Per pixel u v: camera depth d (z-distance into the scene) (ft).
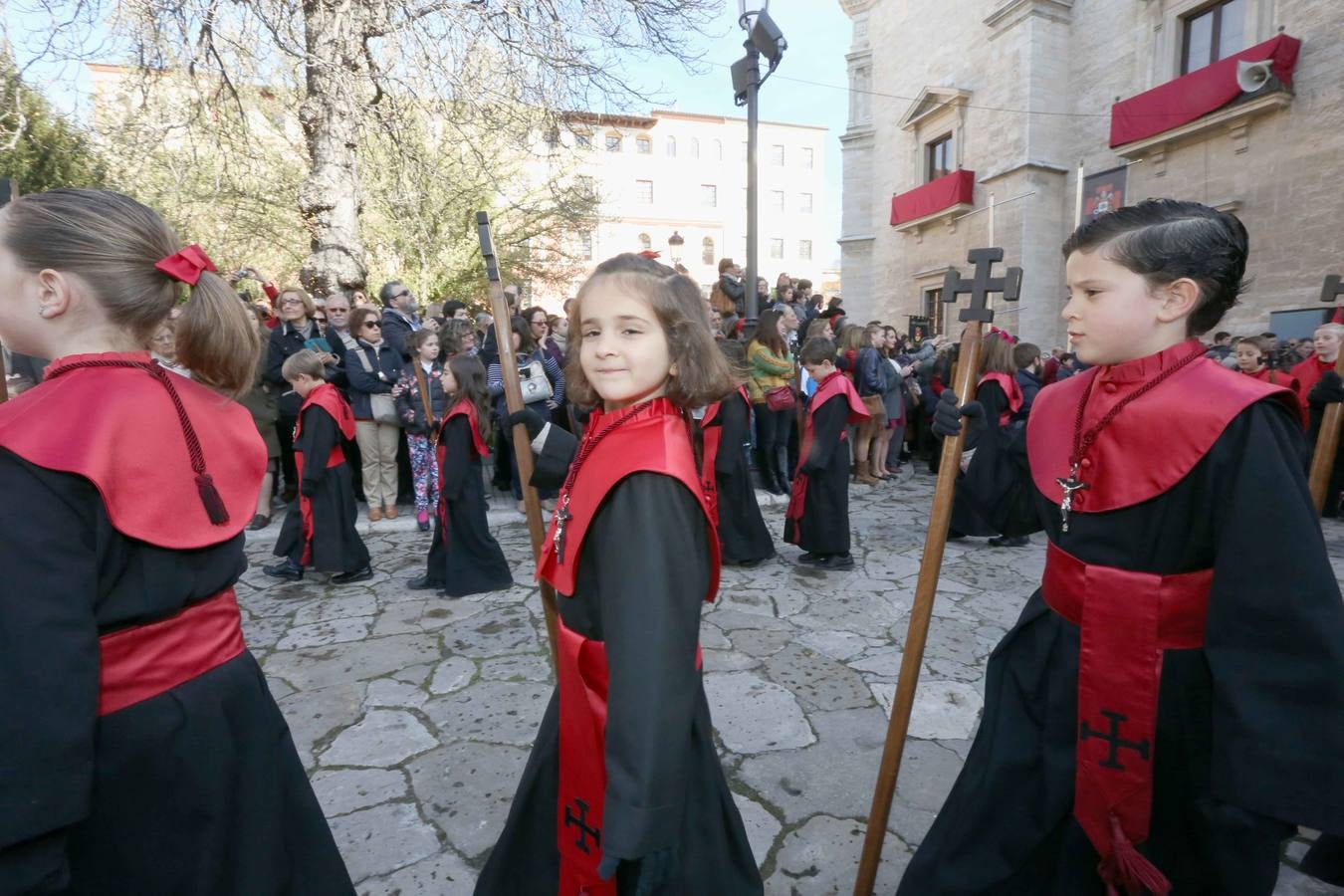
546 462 5.19
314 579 15.34
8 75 25.40
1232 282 3.99
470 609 13.46
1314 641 3.47
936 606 13.51
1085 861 4.35
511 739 8.99
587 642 3.84
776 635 12.13
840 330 31.14
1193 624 3.95
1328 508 21.33
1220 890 3.98
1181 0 43.75
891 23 65.31
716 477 15.19
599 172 127.54
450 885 6.57
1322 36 37.76
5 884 2.75
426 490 19.36
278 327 20.94
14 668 2.76
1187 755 3.99
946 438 5.33
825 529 15.40
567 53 28.50
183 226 39.45
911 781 8.03
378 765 8.46
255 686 3.90
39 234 3.31
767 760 8.45
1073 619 4.37
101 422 3.17
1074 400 4.53
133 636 3.30
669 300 3.70
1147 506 4.01
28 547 2.85
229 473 3.77
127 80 27.81
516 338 20.98
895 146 66.08
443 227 48.57
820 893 6.42
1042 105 51.29
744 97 24.14
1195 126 42.55
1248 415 3.77
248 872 3.75
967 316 5.49
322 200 27.40
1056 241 52.65
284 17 24.82
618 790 3.14
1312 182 38.55
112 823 3.25
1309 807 3.41
